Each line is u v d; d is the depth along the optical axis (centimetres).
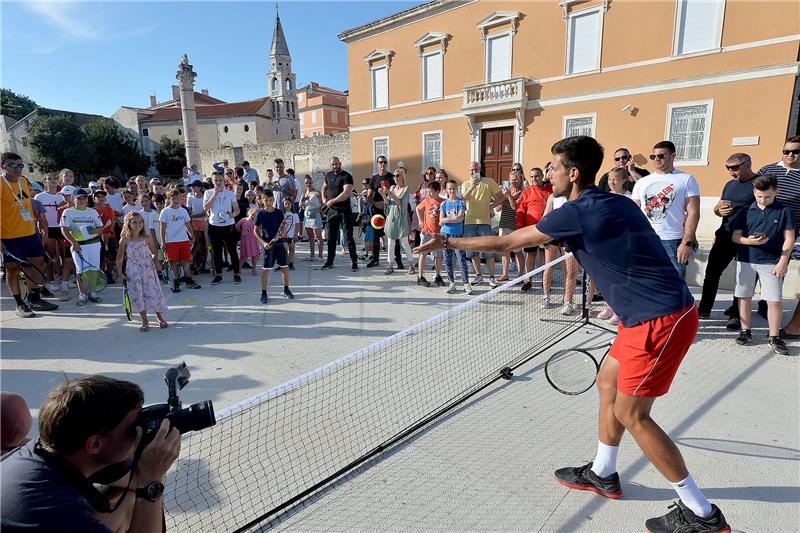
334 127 6644
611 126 1581
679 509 228
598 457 259
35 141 4406
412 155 2211
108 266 837
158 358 464
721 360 436
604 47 1551
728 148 1355
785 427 322
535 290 732
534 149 1792
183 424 156
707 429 321
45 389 397
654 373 215
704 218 1409
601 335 507
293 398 372
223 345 500
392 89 2230
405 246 878
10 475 127
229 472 278
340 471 273
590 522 239
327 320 590
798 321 481
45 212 732
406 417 340
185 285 789
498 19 1786
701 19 1360
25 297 626
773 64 1252
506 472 279
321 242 1052
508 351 469
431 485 268
